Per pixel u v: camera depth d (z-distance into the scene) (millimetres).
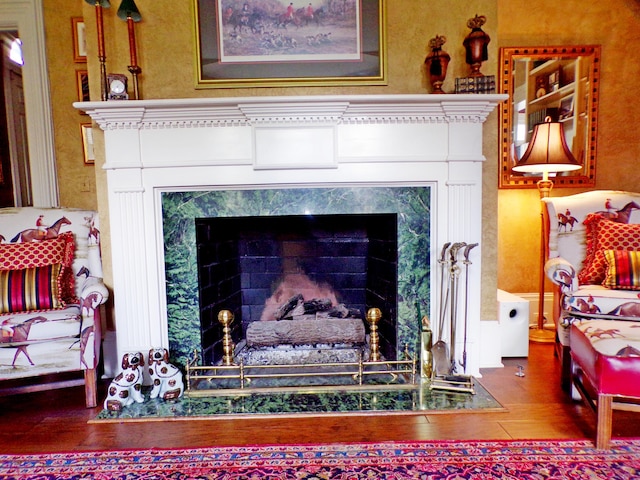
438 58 1995
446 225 2100
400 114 2016
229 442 1562
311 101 1926
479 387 2010
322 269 2570
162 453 1492
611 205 2336
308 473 1354
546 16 2768
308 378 2119
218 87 2115
